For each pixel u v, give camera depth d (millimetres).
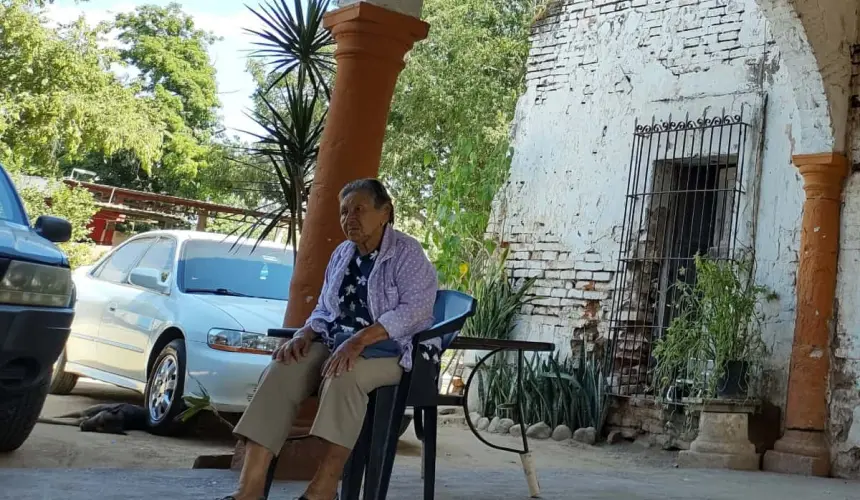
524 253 10219
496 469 6098
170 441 6422
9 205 5539
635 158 9367
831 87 7578
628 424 8875
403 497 4266
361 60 4918
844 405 7453
